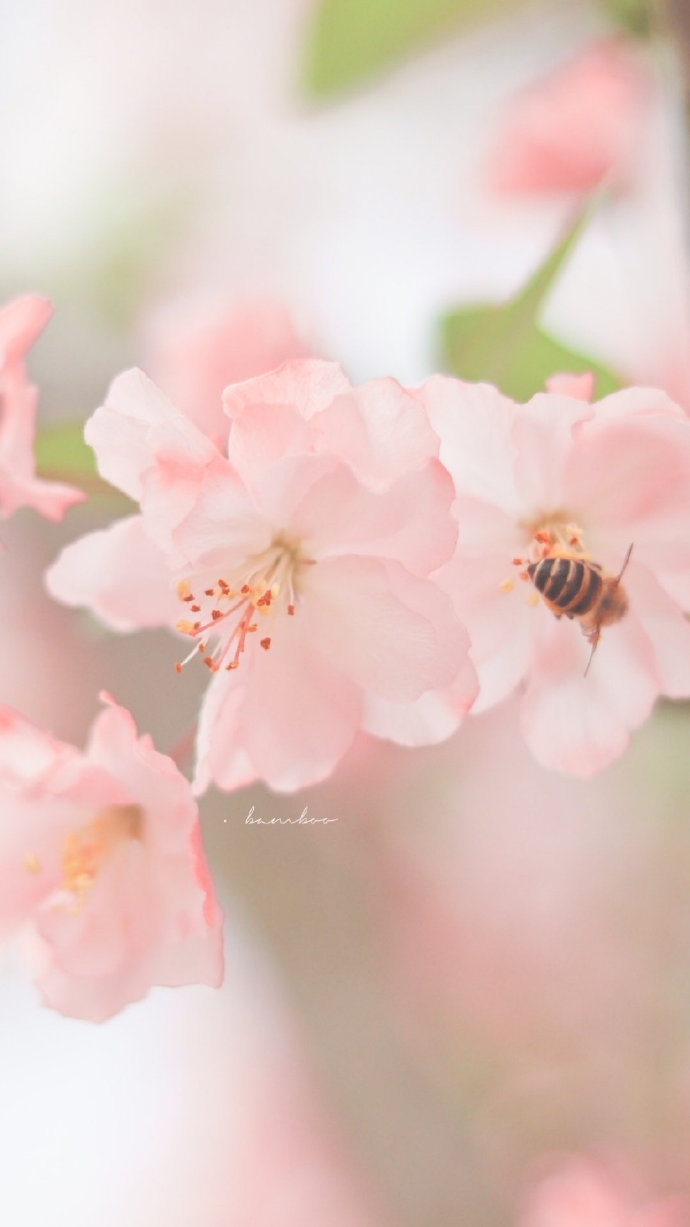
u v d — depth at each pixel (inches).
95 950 16.2
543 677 16.3
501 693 16.3
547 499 16.1
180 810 15.7
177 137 22.8
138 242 21.4
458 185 20.4
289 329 18.3
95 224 21.5
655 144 18.0
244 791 20.9
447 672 15.7
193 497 15.5
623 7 16.2
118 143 22.7
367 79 16.9
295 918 22.7
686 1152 22.4
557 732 16.3
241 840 22.3
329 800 23.0
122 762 15.9
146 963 16.2
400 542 15.5
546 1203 21.7
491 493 16.1
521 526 16.2
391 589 15.7
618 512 16.1
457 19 16.8
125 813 16.3
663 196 17.9
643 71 18.3
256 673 15.9
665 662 16.2
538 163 19.3
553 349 16.3
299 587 15.9
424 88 19.5
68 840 16.3
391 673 15.8
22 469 16.1
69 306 20.6
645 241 17.9
